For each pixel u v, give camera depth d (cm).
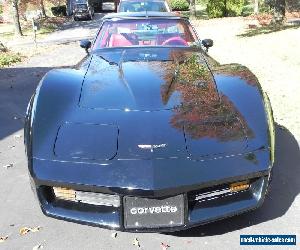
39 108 312
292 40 1127
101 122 299
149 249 290
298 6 2566
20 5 2717
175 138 283
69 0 3472
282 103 604
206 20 2419
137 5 1157
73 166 274
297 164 413
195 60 404
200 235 304
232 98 321
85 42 499
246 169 275
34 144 290
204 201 284
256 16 2223
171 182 263
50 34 2148
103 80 352
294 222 318
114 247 294
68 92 332
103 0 4262
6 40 2009
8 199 364
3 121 587
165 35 484
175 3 4066
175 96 322
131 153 276
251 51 1046
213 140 285
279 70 803
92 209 284
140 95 323
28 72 962
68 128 297
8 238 306
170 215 274
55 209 288
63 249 293
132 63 393
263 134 294
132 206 272
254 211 333
